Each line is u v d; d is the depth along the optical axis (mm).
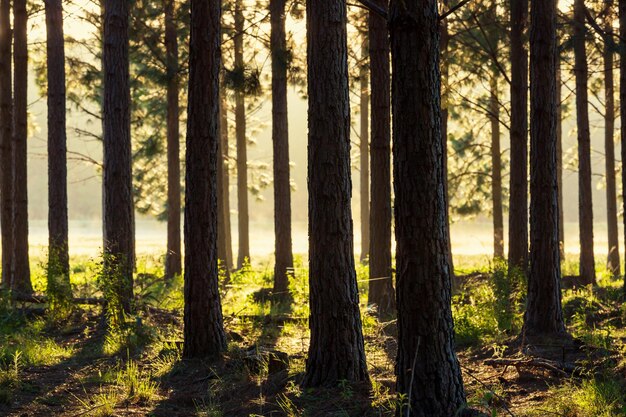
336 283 8172
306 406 7578
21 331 12500
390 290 14594
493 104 24125
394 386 8000
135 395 8391
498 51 22375
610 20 18562
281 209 18375
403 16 6070
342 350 8148
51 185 16938
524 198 16375
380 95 14516
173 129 22328
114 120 13156
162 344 11211
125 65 13336
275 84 18672
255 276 22234
